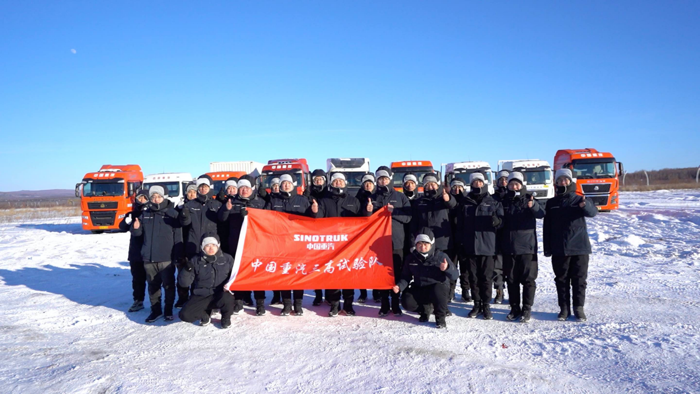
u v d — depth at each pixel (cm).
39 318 712
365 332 620
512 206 671
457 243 729
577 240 647
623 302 736
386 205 722
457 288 922
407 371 481
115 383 463
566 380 452
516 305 675
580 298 653
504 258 677
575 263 656
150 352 555
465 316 701
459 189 757
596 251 1268
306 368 496
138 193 715
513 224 665
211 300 649
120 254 1475
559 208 662
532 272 658
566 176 662
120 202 2214
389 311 736
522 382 448
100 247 1655
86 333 638
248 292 800
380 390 438
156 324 679
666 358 498
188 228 750
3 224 2995
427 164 2002
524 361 504
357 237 705
